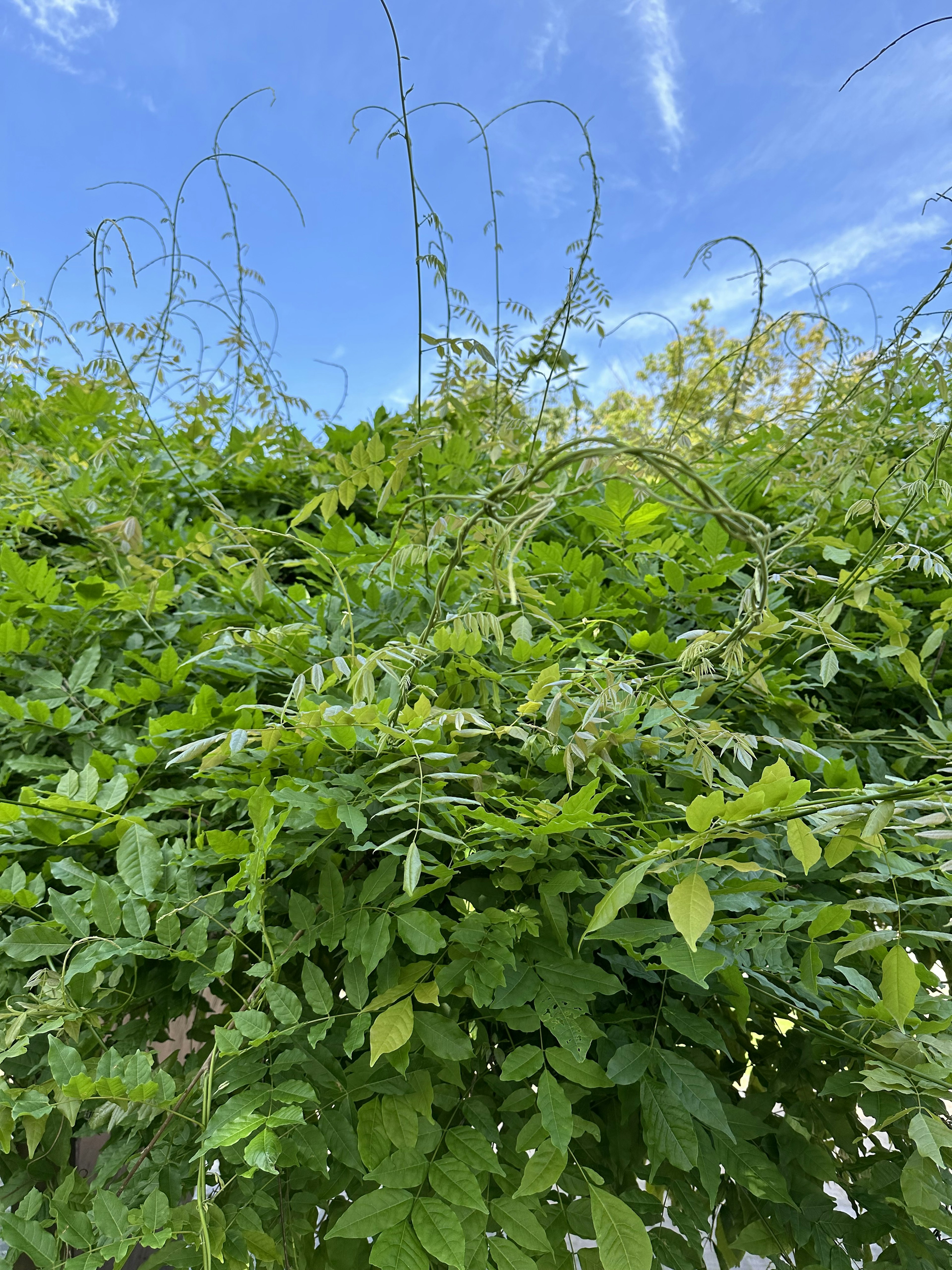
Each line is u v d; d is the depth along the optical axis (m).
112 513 1.99
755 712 1.41
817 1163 1.00
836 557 1.43
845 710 1.68
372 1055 0.77
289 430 2.49
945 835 0.71
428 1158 0.86
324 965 1.10
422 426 1.85
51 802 1.01
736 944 0.94
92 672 1.44
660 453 0.69
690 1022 0.98
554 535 1.97
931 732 1.56
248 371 2.70
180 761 0.86
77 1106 0.87
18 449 2.15
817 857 0.76
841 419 2.00
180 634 1.60
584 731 0.95
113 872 1.21
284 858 1.00
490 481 2.08
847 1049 1.01
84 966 0.91
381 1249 0.76
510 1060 0.86
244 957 1.10
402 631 1.38
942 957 1.31
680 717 1.08
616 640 1.59
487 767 1.04
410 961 0.97
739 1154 0.95
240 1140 0.84
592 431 2.42
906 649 1.32
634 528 1.54
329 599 1.52
